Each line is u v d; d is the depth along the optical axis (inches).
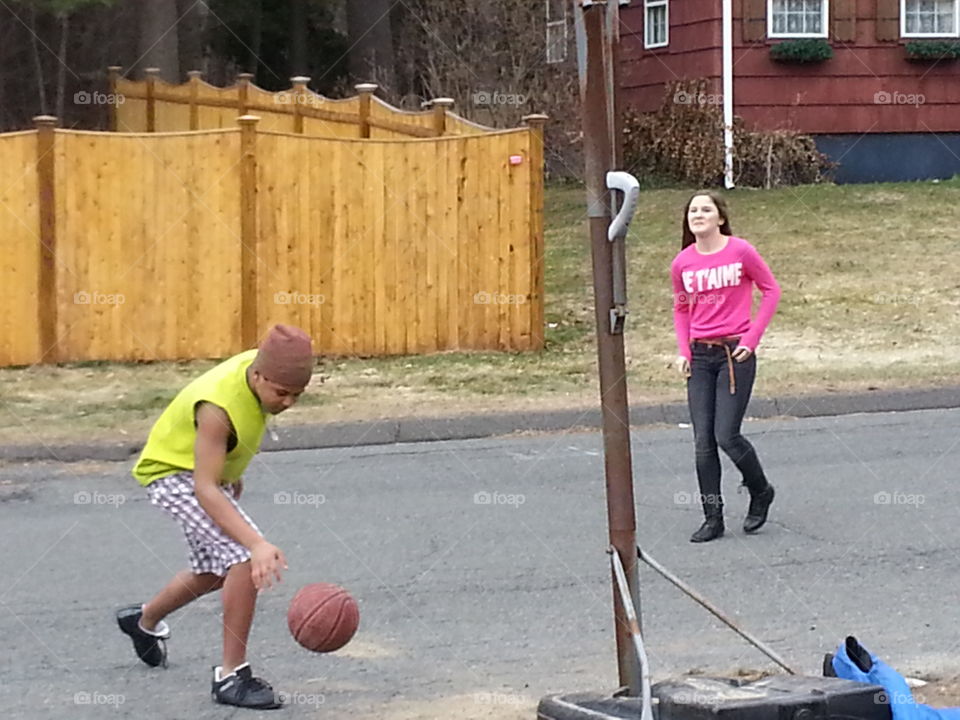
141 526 347.6
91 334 560.4
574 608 279.6
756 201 867.4
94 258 557.9
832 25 950.4
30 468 419.5
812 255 728.3
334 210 576.4
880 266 706.8
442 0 935.0
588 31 183.8
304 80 745.0
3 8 1006.4
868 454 429.7
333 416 471.2
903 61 961.5
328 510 363.6
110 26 1026.7
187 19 1086.4
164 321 565.3
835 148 959.0
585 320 639.1
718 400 330.0
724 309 329.1
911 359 556.1
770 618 274.1
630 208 180.4
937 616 275.0
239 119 563.5
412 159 581.6
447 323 590.9
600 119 184.4
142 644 240.8
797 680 187.3
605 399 188.2
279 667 245.1
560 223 831.7
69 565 311.1
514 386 523.2
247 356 221.3
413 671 243.0
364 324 582.6
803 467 412.8
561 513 359.9
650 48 984.3
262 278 572.1
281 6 1088.8
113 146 555.5
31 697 228.8
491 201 588.4
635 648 185.9
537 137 587.8
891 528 342.6
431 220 585.0
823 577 302.0
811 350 572.7
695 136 930.1
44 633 263.3
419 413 475.8
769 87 947.3
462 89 924.6
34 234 552.4
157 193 560.7
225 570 223.6
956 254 728.3
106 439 440.5
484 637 261.9
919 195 870.4
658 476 404.5
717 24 935.0
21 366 553.6
